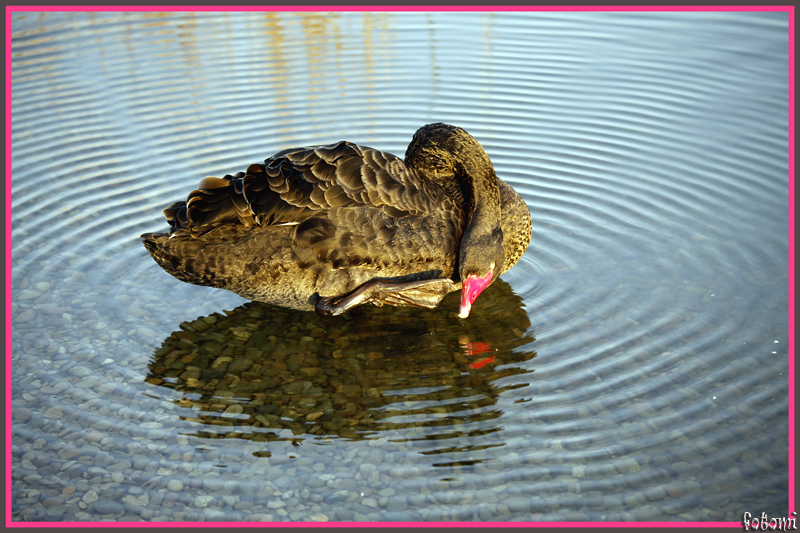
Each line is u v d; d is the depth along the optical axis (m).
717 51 10.04
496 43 10.73
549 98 9.02
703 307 5.35
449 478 3.95
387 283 5.22
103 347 5.17
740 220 6.42
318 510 3.77
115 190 7.20
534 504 3.77
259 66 10.11
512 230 5.89
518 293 5.79
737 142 7.74
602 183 7.22
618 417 4.36
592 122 8.42
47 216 6.75
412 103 8.98
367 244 5.08
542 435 4.25
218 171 7.51
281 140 8.13
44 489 3.90
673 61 9.84
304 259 5.04
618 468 3.99
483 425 4.35
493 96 9.10
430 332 5.40
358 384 4.80
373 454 4.14
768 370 4.68
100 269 6.08
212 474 4.01
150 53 10.57
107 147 8.03
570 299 5.62
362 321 5.61
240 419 4.46
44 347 5.12
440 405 4.56
